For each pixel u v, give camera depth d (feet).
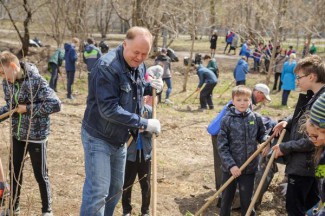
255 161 14.94
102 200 12.14
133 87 12.05
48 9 61.21
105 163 12.07
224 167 15.12
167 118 35.47
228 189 15.15
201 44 106.83
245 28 60.03
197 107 42.88
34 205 16.63
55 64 44.88
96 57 42.63
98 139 12.01
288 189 13.79
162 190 19.53
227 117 15.03
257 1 53.67
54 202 17.31
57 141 25.66
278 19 48.29
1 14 60.95
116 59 11.59
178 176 21.48
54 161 21.99
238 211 17.60
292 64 44.42
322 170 9.68
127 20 65.77
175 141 28.30
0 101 37.52
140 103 12.59
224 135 14.98
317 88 12.75
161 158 24.20
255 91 17.83
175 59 72.28
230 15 60.64
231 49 93.50
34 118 13.99
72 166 21.49
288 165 13.62
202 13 57.21
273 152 13.67
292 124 13.50
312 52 80.69
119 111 11.39
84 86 51.08
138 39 11.35
